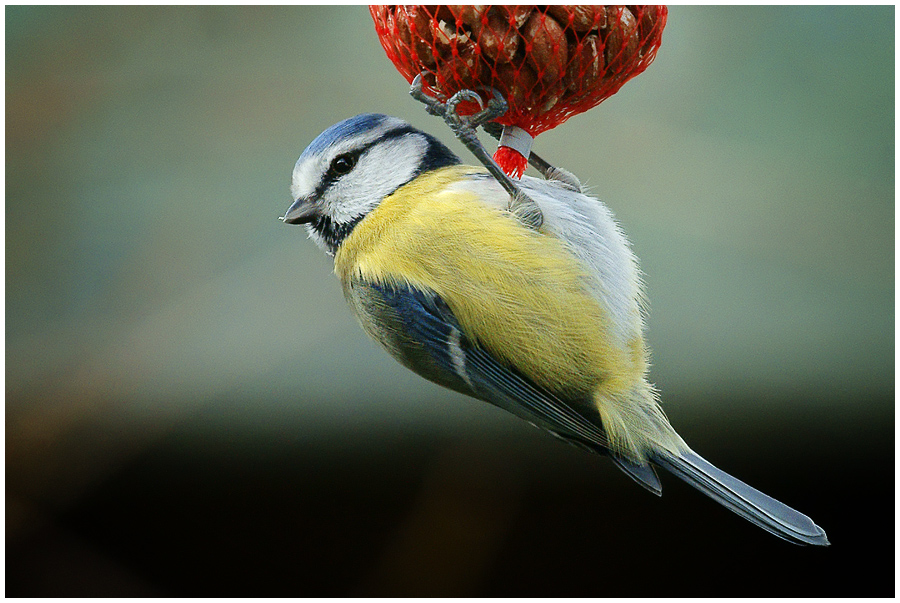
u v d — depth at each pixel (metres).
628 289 2.15
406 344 2.15
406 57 2.14
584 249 2.14
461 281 2.14
